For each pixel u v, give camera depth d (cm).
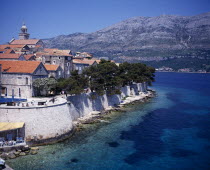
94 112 7194
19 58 9181
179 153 4522
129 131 5741
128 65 11281
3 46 13138
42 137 4591
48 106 4738
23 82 6762
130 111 7912
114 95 8775
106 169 3794
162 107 8719
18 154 4050
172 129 5981
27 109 4497
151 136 5419
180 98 11075
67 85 6450
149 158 4278
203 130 5919
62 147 4550
